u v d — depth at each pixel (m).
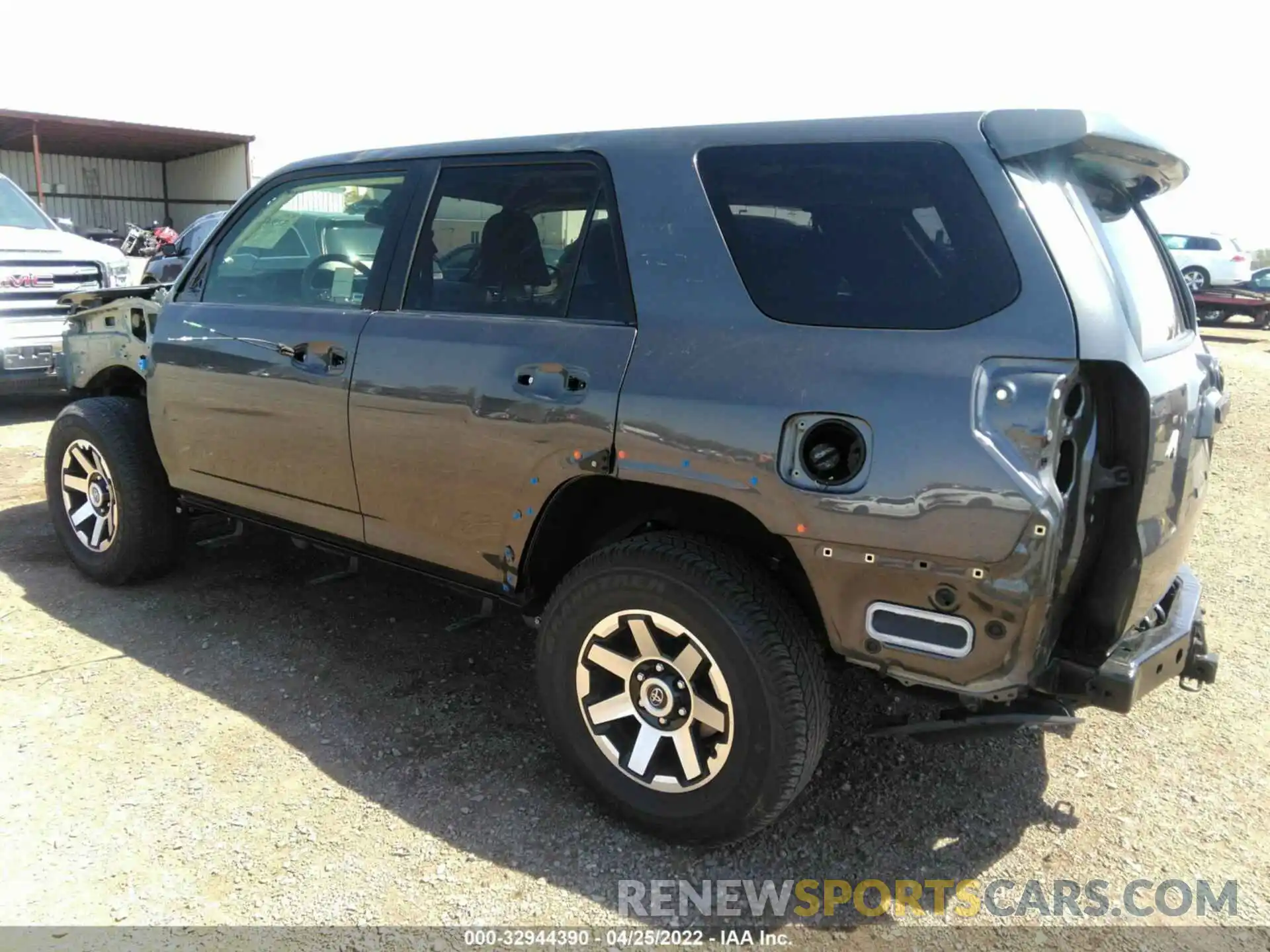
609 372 2.60
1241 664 3.91
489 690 3.54
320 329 3.33
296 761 3.04
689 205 2.61
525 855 2.64
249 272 3.76
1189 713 3.51
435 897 2.47
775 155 2.52
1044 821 2.86
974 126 2.28
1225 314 21.77
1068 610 2.34
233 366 3.60
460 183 3.12
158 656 3.72
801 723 2.39
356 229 3.39
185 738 3.15
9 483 6.05
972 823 2.84
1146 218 3.06
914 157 2.32
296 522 3.62
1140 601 2.40
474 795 2.89
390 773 2.99
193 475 3.92
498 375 2.82
